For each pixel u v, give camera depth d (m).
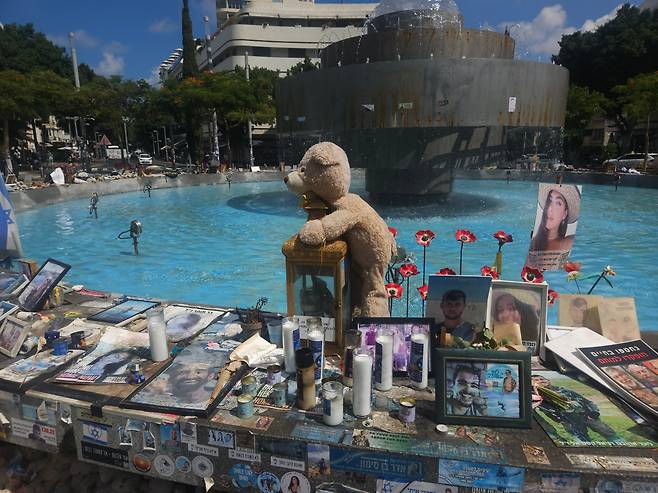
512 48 11.71
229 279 6.93
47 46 43.66
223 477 2.34
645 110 22.08
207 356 2.94
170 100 30.88
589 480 1.96
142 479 2.71
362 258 3.16
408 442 2.14
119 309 3.86
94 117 33.12
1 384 2.68
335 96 10.27
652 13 32.09
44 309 3.92
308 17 51.84
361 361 2.27
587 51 32.38
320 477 2.20
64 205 14.89
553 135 12.82
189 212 13.24
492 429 2.25
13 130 28.72
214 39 55.62
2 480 2.85
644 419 2.30
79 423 2.52
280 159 26.69
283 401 2.45
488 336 2.81
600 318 3.15
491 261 7.55
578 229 10.20
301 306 3.08
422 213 11.64
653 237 9.37
